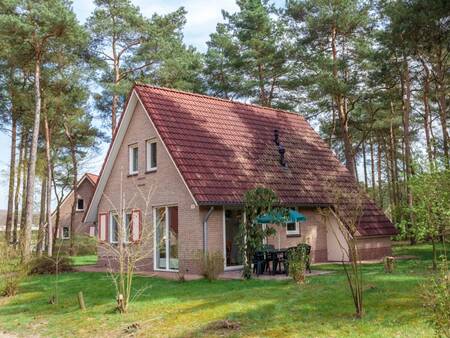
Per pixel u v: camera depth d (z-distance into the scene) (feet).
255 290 43.29
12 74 99.09
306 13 109.60
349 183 81.82
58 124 116.88
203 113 75.20
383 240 77.30
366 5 105.09
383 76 94.32
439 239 88.79
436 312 20.83
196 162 64.39
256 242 54.08
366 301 35.50
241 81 130.93
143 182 71.10
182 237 63.31
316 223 75.00
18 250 51.98
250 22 124.67
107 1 110.83
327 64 102.94
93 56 108.06
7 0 80.18
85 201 158.10
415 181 49.60
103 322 34.71
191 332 30.30
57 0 84.64
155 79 120.78
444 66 98.78
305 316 32.30
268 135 80.64
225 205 61.41
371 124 131.44
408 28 70.03
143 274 63.52
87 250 127.54
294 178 73.87
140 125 72.74
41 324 35.94
